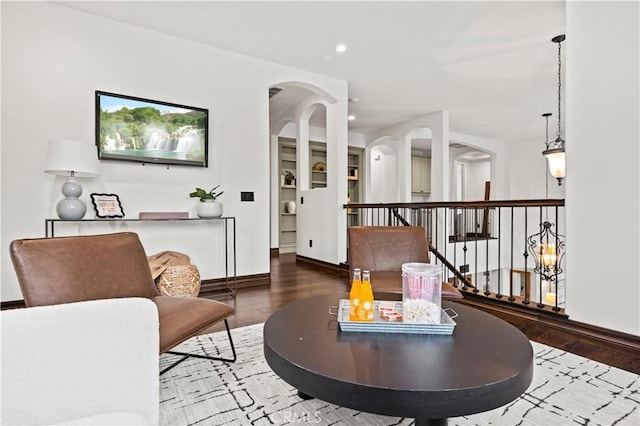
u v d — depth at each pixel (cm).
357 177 783
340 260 471
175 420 142
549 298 777
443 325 132
